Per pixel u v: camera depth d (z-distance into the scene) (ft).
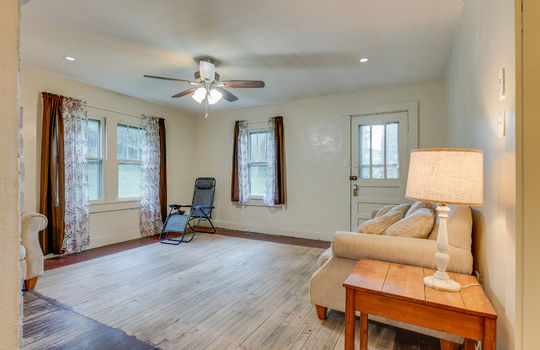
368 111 13.99
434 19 7.63
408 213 7.63
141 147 15.76
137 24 7.88
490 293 4.74
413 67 11.03
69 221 12.07
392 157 13.64
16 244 1.27
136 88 13.65
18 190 1.28
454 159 4.11
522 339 3.37
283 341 5.87
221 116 18.49
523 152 3.37
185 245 13.79
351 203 14.52
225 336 6.05
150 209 15.69
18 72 1.29
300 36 8.55
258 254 12.23
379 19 7.64
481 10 5.35
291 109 16.06
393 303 4.16
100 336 6.01
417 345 5.80
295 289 8.50
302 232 15.65
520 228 3.39
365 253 5.78
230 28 8.09
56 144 11.73
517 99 3.41
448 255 4.80
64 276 9.52
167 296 7.99
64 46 9.23
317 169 15.33
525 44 3.37
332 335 6.07
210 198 17.79
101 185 13.85
